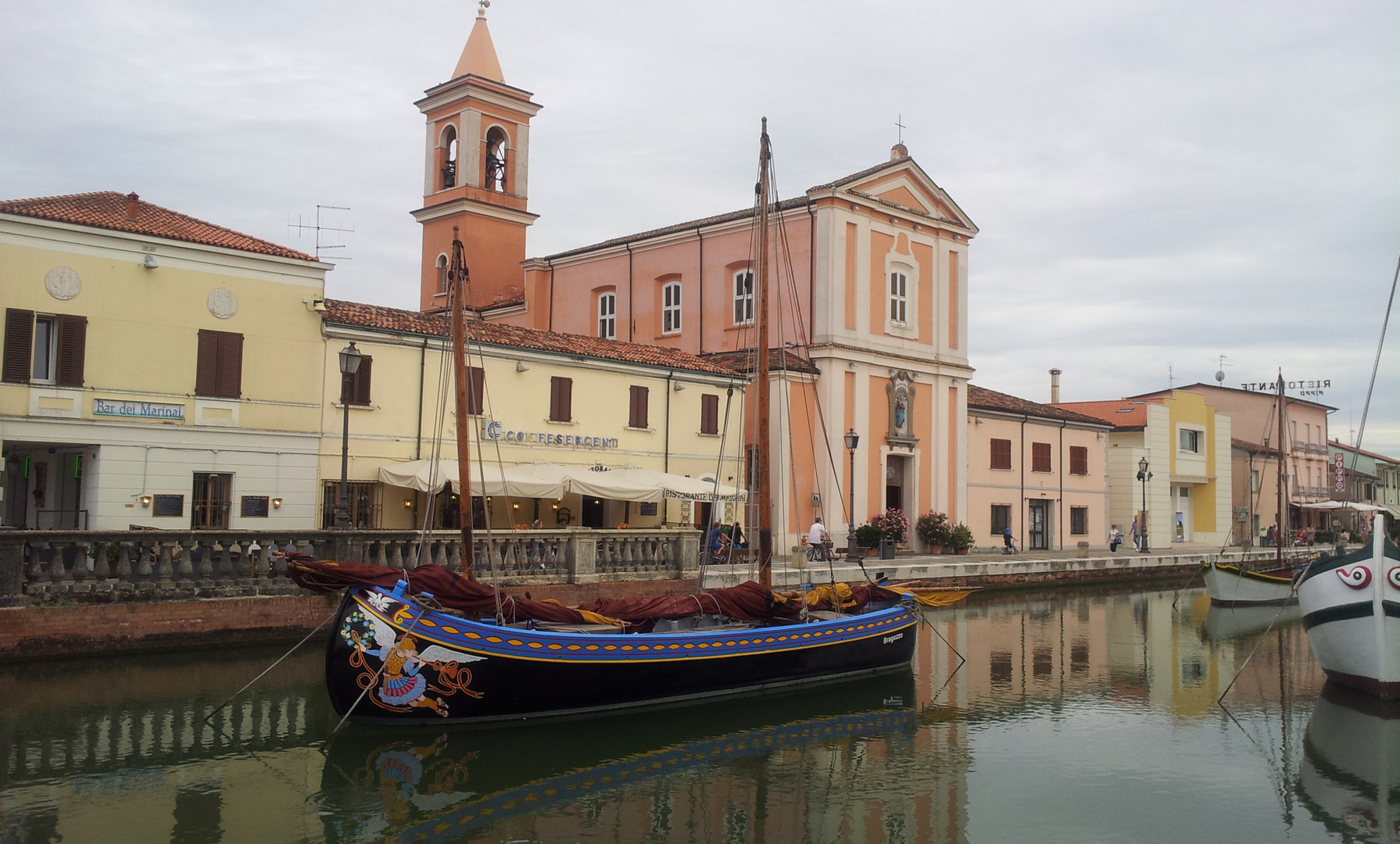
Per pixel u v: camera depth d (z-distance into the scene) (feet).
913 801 45.29
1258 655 84.23
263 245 89.56
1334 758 52.39
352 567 52.21
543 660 54.95
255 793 44.09
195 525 84.38
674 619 63.98
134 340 81.71
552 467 102.63
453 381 99.35
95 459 79.97
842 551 135.03
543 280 168.96
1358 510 234.79
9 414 76.33
